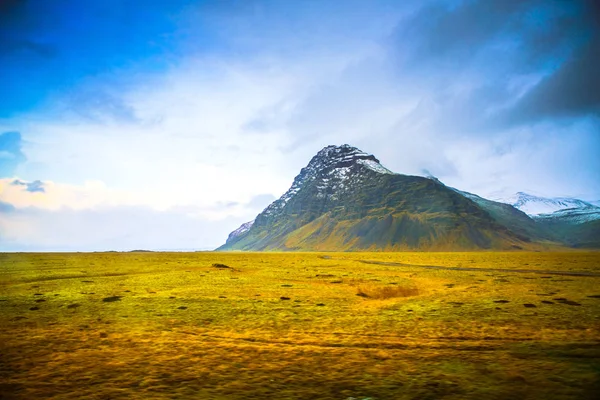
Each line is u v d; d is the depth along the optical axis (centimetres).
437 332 2211
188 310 3039
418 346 1925
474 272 7375
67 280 5575
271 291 4312
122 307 3184
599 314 2650
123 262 10712
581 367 1530
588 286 4512
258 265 10056
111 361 1708
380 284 5072
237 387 1369
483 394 1257
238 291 4300
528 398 1217
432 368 1559
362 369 1562
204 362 1684
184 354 1817
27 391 1341
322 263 11638
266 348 1917
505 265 9838
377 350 1859
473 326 2345
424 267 9406
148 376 1500
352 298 3756
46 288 4588
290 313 2894
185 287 4700
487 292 4038
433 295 3888
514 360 1653
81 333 2275
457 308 3000
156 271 7531
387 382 1398
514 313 2733
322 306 3228
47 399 1266
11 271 7188
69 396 1290
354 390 1322
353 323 2498
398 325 2416
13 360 1731
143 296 3853
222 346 1962
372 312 2905
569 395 1233
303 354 1803
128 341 2080
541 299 3406
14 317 2769
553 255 18225
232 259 14000
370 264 11125
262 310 3033
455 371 1515
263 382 1420
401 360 1684
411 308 3053
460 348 1877
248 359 1727
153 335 2217
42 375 1519
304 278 6059
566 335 2084
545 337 2050
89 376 1505
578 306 3000
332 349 1889
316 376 1481
